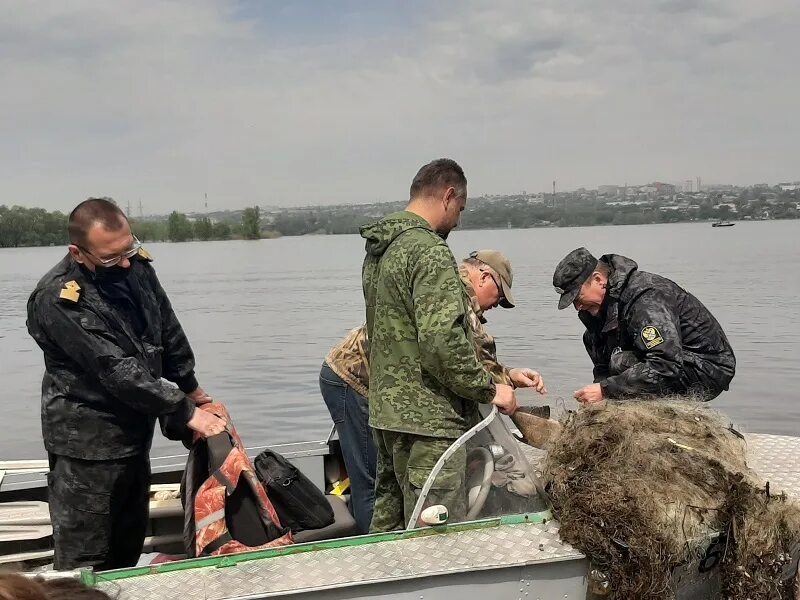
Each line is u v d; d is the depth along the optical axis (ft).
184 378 11.43
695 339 12.32
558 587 8.38
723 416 10.43
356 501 11.49
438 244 9.26
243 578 7.97
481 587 8.14
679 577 8.78
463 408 9.57
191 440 10.54
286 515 10.92
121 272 9.88
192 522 9.77
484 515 9.24
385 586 7.90
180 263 214.07
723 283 94.17
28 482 12.76
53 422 9.90
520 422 10.69
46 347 9.81
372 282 9.96
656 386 11.73
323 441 14.02
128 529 10.43
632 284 12.40
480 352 10.97
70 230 9.48
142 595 7.74
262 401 36.17
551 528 8.79
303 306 88.84
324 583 7.84
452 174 9.96
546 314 67.00
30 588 3.36
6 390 42.75
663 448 9.25
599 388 11.95
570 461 9.32
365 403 11.43
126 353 9.82
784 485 10.31
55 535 10.12
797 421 28.96
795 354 44.11
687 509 8.58
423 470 9.36
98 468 9.91
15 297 114.73
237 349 55.52
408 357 9.42
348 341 11.64
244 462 9.50
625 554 8.38
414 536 8.60
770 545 8.75
